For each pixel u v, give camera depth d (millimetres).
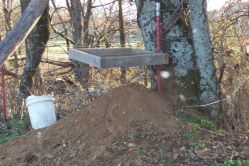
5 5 7215
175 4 3482
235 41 4285
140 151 2857
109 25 5836
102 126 3115
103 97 3354
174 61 3521
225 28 4172
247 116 3545
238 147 3016
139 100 3223
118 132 3037
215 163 2723
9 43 3150
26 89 5285
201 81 3510
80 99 4422
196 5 3438
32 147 3180
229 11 4418
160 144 2926
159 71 3461
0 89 4770
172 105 3373
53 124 3398
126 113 3150
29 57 5516
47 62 5906
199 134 3082
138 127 3061
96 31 5910
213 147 2951
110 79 4922
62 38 6496
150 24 3547
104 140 3004
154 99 3293
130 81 4527
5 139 3611
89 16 6047
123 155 2855
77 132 3162
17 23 3188
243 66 3910
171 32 3506
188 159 2801
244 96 3604
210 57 3510
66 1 6125
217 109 3516
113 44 5836
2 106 4508
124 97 3248
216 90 3529
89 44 5879
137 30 5668
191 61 3523
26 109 4527
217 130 3244
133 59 3193
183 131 3053
